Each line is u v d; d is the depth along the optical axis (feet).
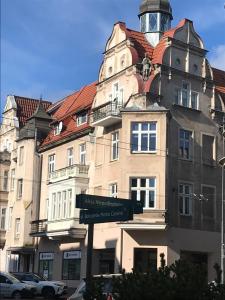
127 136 106.83
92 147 120.78
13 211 145.69
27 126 147.84
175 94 112.57
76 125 131.44
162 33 124.67
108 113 110.42
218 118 118.01
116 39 120.57
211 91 118.42
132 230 104.22
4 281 102.12
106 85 120.57
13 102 163.63
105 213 65.87
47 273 129.08
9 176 156.56
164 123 105.81
